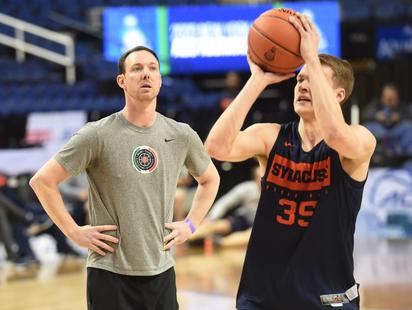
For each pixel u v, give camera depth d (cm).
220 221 1422
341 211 423
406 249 1291
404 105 1791
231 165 1678
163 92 1911
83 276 1115
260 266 429
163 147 477
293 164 432
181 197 1391
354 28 2050
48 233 1314
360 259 1196
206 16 1877
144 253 464
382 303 848
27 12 2194
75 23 2152
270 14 430
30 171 1554
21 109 1806
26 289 1004
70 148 466
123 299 464
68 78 1962
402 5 2223
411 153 1559
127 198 465
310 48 414
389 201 1472
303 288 420
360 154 410
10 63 2020
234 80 1720
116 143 468
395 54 2025
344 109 1361
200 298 891
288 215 427
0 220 1241
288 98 1792
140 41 1880
